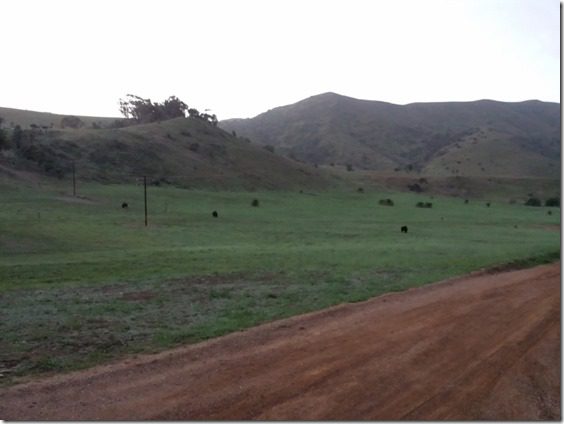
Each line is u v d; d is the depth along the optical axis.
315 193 115.25
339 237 45.72
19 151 93.81
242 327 11.29
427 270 21.06
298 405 6.94
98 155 104.75
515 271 21.72
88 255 30.80
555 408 7.06
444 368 8.47
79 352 9.47
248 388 7.52
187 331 10.91
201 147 130.62
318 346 9.64
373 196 116.88
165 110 176.12
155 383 7.74
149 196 83.94
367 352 9.25
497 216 81.50
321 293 15.63
